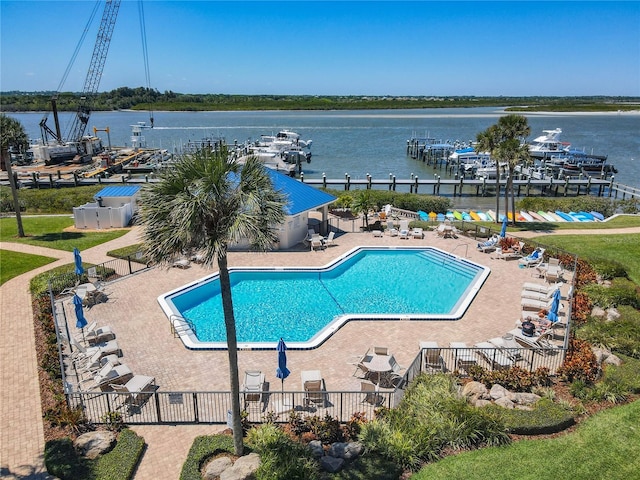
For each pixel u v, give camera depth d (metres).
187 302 27.25
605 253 33.75
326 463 13.84
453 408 15.70
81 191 61.34
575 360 18.69
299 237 37.28
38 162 96.56
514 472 13.67
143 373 19.30
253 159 13.28
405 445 14.34
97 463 14.02
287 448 14.09
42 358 20.25
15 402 17.38
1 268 31.14
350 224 42.75
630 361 19.48
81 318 20.95
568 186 74.81
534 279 29.38
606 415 16.12
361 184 70.44
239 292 28.77
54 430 15.83
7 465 14.27
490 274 30.30
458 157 87.19
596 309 24.17
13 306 25.61
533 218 46.34
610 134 148.75
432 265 33.47
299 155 89.06
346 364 19.98
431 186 77.00
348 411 16.86
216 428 15.98
